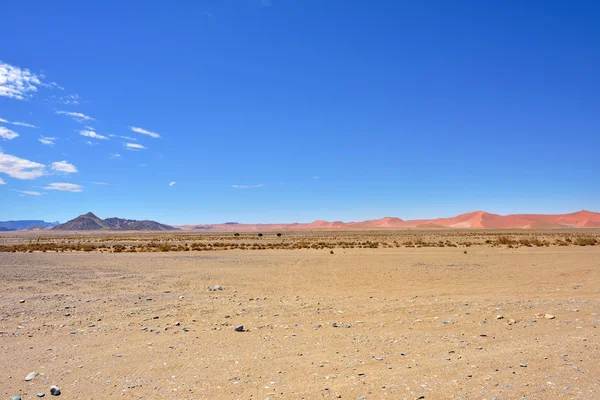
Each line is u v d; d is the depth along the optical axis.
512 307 13.44
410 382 6.74
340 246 60.59
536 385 6.55
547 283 20.16
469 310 13.01
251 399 6.14
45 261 35.41
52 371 7.54
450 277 22.61
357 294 17.22
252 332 10.40
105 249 59.84
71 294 17.27
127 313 12.95
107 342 9.52
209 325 11.23
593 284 19.59
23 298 16.06
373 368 7.50
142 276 24.02
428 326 10.88
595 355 8.10
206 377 7.12
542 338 9.52
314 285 20.12
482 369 7.35
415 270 26.09
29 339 9.86
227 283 20.97
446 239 86.19
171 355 8.44
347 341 9.44
